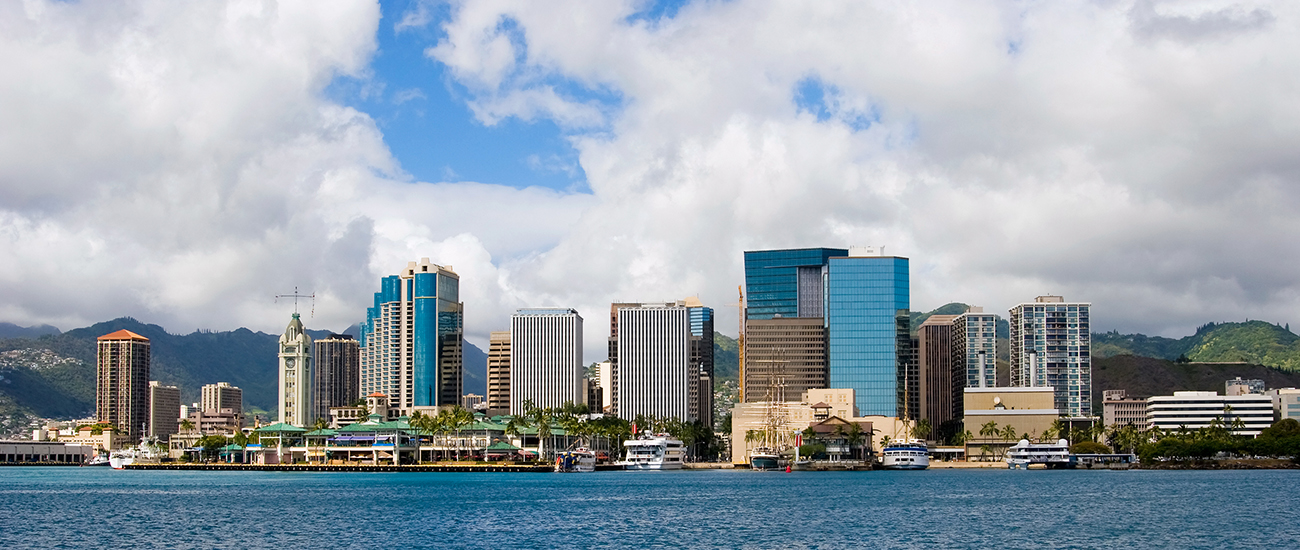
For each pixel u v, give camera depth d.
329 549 187.88
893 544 193.25
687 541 197.12
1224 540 198.12
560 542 196.00
